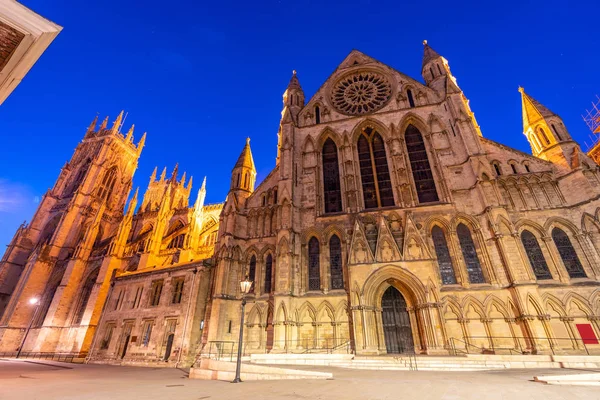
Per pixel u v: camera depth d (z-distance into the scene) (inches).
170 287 1669.5
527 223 1254.3
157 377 833.5
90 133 4655.5
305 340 1239.5
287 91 2122.3
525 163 1411.2
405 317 1220.5
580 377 565.9
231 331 1336.1
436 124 1630.2
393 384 546.6
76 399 425.1
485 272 1206.9
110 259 2613.2
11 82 355.3
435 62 1867.6
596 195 1184.2
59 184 4153.5
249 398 420.8
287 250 1389.0
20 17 331.3
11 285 3339.1
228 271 1441.9
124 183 4370.1
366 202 1539.1
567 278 1119.6
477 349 1080.8
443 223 1342.3
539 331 1023.6
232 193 1723.7
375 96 1882.4
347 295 1288.1
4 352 2623.0
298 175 1679.4
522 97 1598.2
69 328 2534.5
